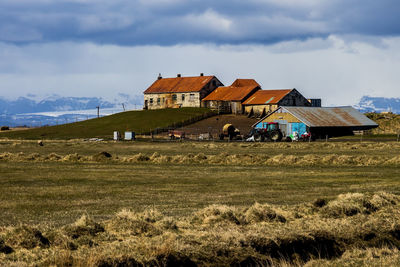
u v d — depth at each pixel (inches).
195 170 3134.8
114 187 2343.8
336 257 1318.9
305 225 1423.5
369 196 1761.8
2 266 1019.9
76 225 1302.9
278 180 2620.6
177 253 1155.3
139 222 1349.7
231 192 2180.1
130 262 1088.2
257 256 1221.7
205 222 1449.3
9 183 2476.6
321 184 2448.3
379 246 1386.6
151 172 3014.3
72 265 1066.1
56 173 2940.5
